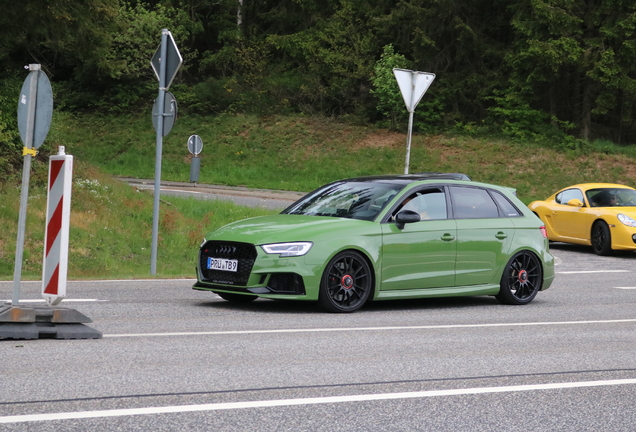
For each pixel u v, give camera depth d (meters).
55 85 73.62
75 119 70.00
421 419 7.27
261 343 10.78
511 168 59.00
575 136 67.50
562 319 14.09
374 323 12.85
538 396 8.30
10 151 28.97
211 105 72.25
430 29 68.81
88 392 7.86
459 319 13.70
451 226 15.17
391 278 14.41
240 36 80.56
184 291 16.30
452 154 61.66
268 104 71.88
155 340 10.76
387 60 67.50
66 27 31.41
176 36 74.69
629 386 8.88
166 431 6.66
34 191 26.86
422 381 8.83
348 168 60.41
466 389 8.49
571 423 7.31
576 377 9.27
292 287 13.54
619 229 26.83
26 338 10.47
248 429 6.79
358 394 8.12
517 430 7.02
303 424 7.00
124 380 8.41
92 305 13.92
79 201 26.69
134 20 71.69
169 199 32.69
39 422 6.80
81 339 10.66
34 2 29.09
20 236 10.90
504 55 69.06
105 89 74.00
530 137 64.81
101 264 21.72
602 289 18.95
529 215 16.56
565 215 29.22
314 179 58.88
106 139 67.06
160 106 19.06
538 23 62.53
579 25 64.12
